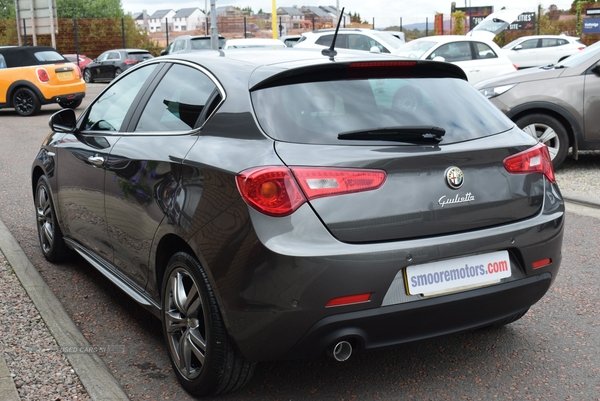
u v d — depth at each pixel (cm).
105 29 3706
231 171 277
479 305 293
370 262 266
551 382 319
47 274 483
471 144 296
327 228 265
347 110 293
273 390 315
